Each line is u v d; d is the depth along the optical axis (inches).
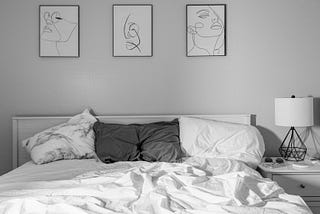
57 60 129.4
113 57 129.9
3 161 129.6
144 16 129.6
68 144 113.7
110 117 127.3
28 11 128.6
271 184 73.2
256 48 131.0
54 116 129.5
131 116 127.6
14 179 88.0
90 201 64.7
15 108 129.6
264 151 121.6
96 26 129.6
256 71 131.0
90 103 129.8
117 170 91.6
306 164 115.3
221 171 92.4
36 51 129.2
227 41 130.6
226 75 130.8
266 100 130.4
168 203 63.7
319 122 131.1
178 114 130.3
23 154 127.0
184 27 130.0
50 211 59.6
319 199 108.7
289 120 115.8
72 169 97.9
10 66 128.9
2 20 128.3
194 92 130.6
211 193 68.4
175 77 130.6
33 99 129.5
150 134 116.7
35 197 65.9
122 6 129.2
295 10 131.0
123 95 130.3
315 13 131.0
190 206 63.7
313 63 130.2
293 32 130.2
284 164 116.2
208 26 129.6
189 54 129.9
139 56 129.8
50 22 128.6
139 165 102.6
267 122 130.5
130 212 61.1
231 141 115.3
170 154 110.1
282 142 131.0
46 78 129.6
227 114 130.6
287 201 66.9
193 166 90.4
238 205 62.2
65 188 73.7
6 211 59.2
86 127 119.4
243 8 130.5
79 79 129.6
